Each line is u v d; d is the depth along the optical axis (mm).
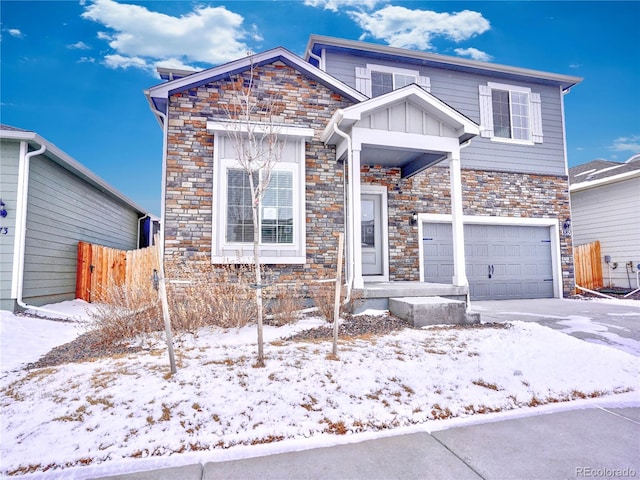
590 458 2211
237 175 6879
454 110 6836
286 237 6969
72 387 3168
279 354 3992
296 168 7160
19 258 7141
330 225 7418
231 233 6754
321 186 7457
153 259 10211
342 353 4020
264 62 7352
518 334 4980
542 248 10445
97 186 10828
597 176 12453
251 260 6570
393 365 3627
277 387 3086
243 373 3400
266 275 6789
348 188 7277
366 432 2508
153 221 16922
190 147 6895
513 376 3459
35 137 7199
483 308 8094
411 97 6816
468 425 2627
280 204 6996
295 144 7230
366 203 8688
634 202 10945
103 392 3008
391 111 6805
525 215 10195
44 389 3154
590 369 3701
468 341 4578
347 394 3002
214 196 6707
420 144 6855
